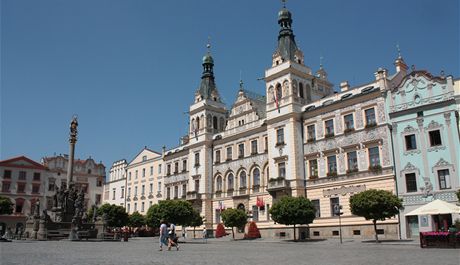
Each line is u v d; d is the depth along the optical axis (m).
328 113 55.72
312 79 64.56
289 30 65.44
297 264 19.06
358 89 53.47
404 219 45.28
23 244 38.56
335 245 39.25
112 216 76.12
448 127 43.62
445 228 40.47
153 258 22.94
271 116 62.12
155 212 57.28
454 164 42.50
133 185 102.12
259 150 65.69
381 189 45.00
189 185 78.81
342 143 53.09
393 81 52.59
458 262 19.22
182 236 76.81
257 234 60.41
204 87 81.50
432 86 45.50
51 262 19.17
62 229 53.53
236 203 68.44
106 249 32.22
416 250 28.58
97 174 119.94
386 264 18.64
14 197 105.94
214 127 79.25
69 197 58.09
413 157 45.78
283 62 61.84
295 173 56.34
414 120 46.41
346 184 51.62
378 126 49.41
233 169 70.44
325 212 53.41
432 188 43.78
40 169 111.06
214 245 42.97
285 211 47.84
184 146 84.44
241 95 72.25
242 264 19.03
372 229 47.94
